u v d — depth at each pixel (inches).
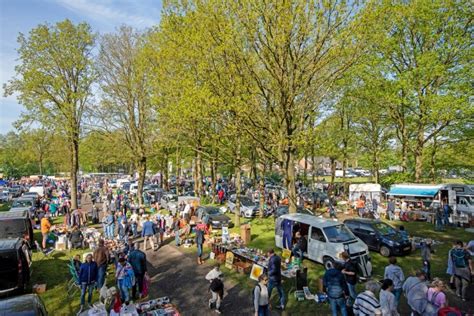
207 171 2379.4
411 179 1141.1
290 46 601.6
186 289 479.5
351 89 1086.4
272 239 760.3
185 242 738.2
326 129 1366.9
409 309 396.8
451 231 834.8
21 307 271.9
